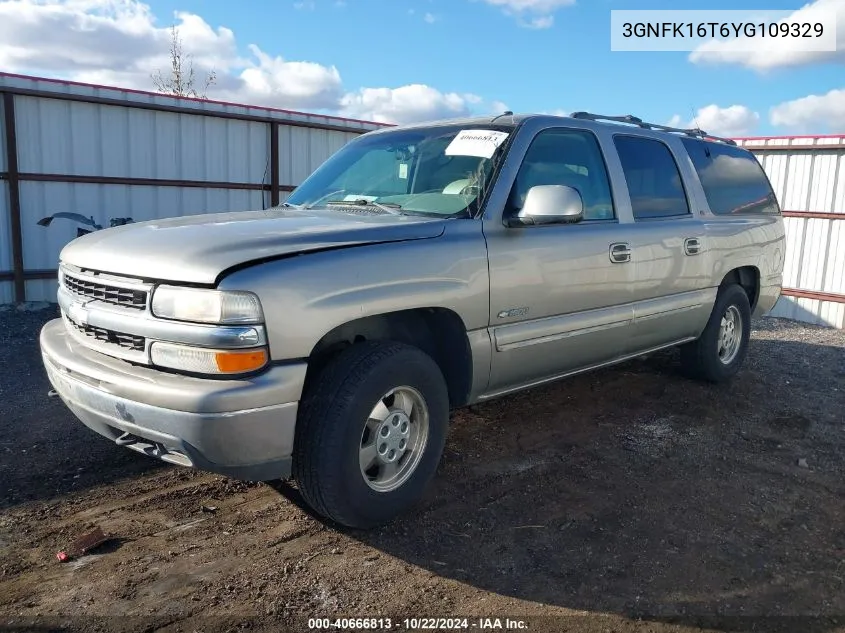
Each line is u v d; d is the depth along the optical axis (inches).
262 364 110.8
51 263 395.5
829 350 324.2
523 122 163.8
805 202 435.5
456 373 147.6
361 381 121.4
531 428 191.2
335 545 126.8
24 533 128.6
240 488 149.6
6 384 229.3
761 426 199.9
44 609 105.6
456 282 137.9
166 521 134.5
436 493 149.0
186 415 107.9
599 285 171.9
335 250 122.8
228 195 466.6
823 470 169.0
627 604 111.0
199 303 109.7
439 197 153.4
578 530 134.6
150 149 426.0
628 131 195.8
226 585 113.1
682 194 209.5
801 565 124.5
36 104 379.6
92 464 160.9
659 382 238.7
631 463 169.0
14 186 372.5
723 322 234.2
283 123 482.3
